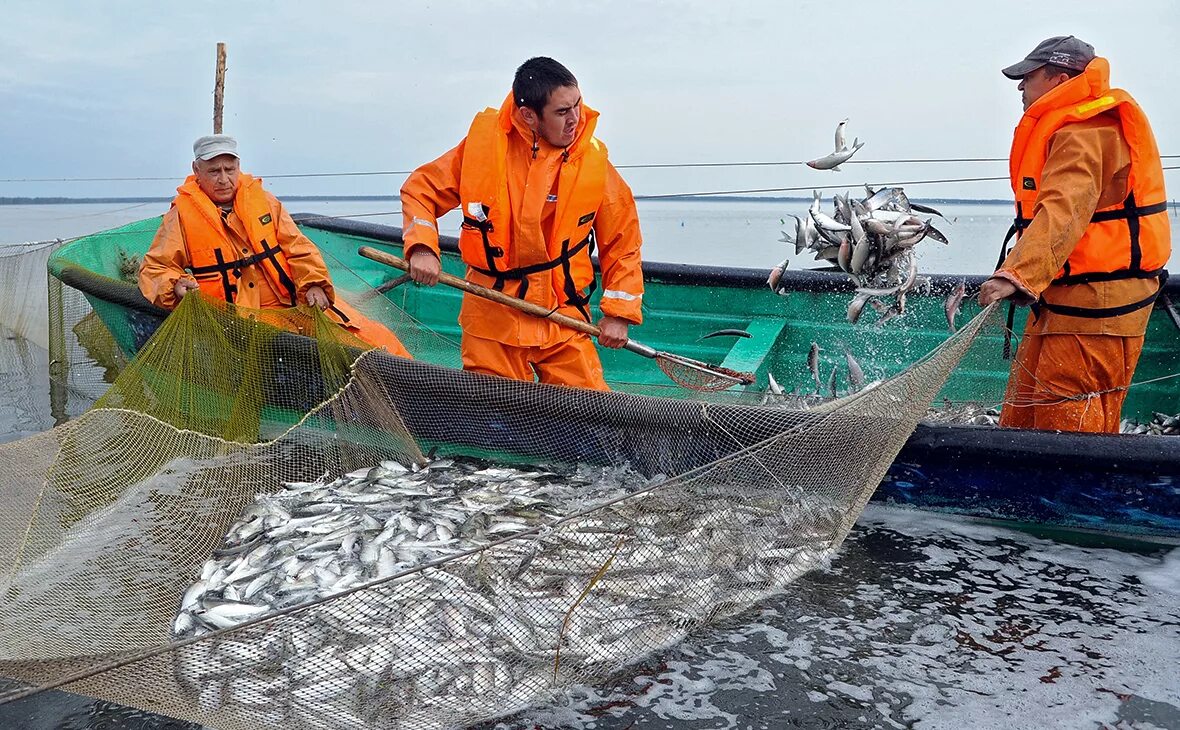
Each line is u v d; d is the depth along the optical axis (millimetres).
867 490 4480
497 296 4988
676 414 4633
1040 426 5168
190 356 5059
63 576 3941
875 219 4773
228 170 5797
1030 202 4961
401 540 3994
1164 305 5953
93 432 4719
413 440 5129
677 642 3764
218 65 6785
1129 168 4719
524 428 4961
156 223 9102
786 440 4020
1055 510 4691
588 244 5168
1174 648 3711
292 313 5457
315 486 4789
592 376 5422
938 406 6293
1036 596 4133
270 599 3590
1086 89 4676
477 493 4520
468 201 4938
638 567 3623
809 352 6723
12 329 9695
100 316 7078
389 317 7066
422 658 3182
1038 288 4551
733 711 3355
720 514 3891
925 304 6957
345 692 3094
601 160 4945
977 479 4754
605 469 4875
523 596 3367
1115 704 3365
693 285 7672
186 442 4941
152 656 2891
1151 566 4402
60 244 8844
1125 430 5719
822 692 3461
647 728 3270
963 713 3328
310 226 9867
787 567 4172
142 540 4270
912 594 4152
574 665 3453
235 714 3039
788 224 26156
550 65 4668
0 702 2762
